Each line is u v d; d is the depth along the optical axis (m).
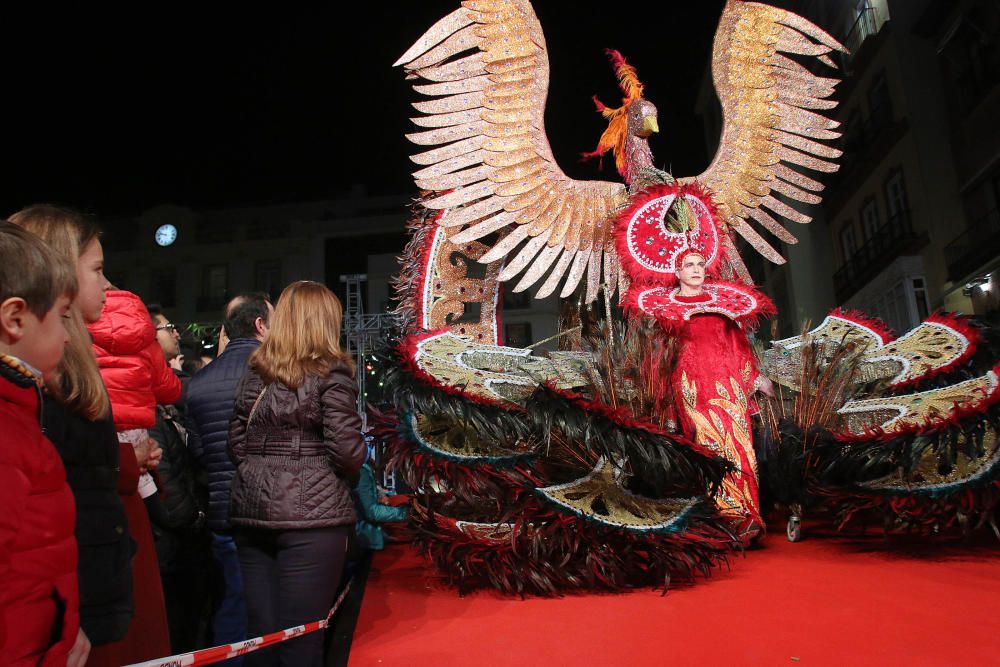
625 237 4.93
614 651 2.87
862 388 5.09
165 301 30.17
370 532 5.33
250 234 30.33
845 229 23.08
